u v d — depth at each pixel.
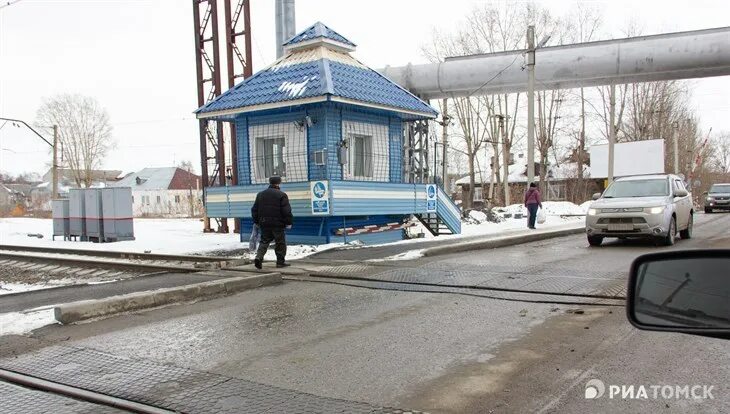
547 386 4.78
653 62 19.77
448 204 19.69
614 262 11.59
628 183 15.47
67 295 9.77
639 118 50.53
